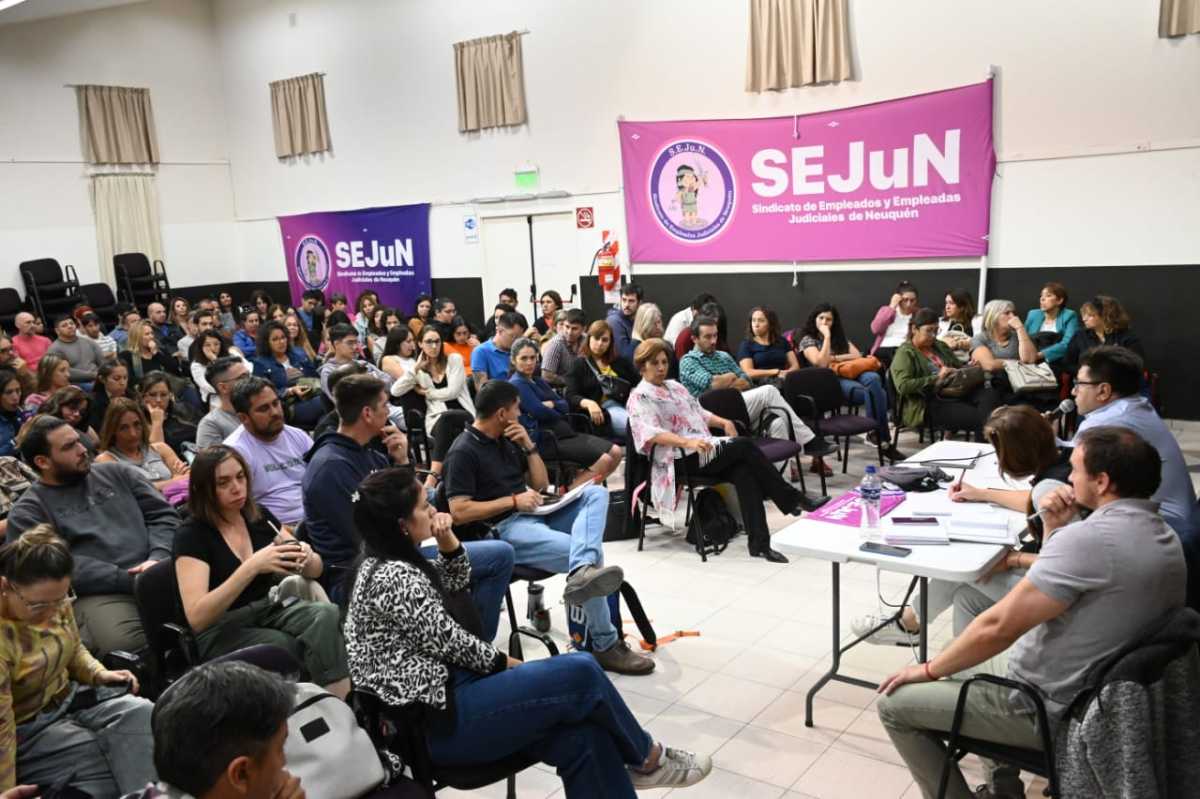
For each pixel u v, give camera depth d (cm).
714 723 317
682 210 962
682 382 582
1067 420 638
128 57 1275
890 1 808
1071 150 746
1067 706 211
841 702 328
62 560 231
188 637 270
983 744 229
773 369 669
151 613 275
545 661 231
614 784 229
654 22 947
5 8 996
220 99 1377
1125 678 195
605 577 329
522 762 230
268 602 293
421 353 654
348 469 325
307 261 1335
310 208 1312
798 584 442
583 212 1044
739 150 912
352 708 226
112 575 314
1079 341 648
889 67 819
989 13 764
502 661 230
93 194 1256
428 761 221
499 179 1108
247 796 140
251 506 307
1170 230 716
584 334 666
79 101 1231
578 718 227
